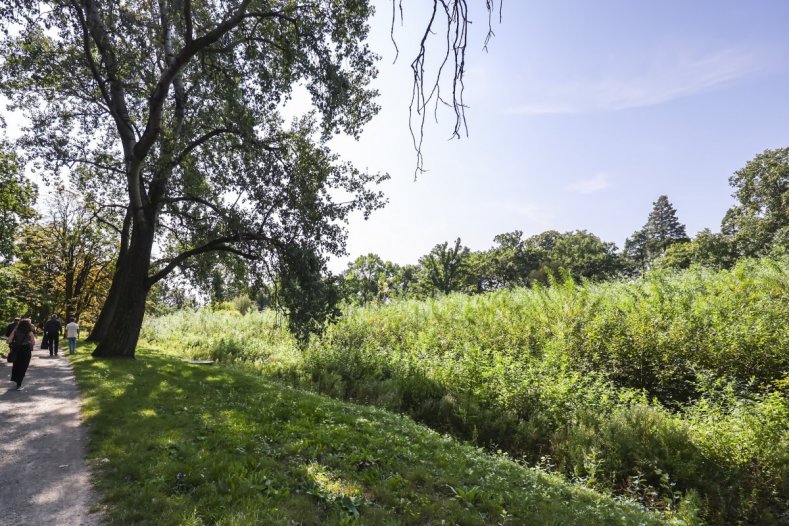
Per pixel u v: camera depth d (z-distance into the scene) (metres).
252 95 15.66
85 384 10.98
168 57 15.15
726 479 8.78
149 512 4.45
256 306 42.25
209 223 17.50
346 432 8.20
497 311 22.14
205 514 4.47
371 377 18.14
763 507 8.14
